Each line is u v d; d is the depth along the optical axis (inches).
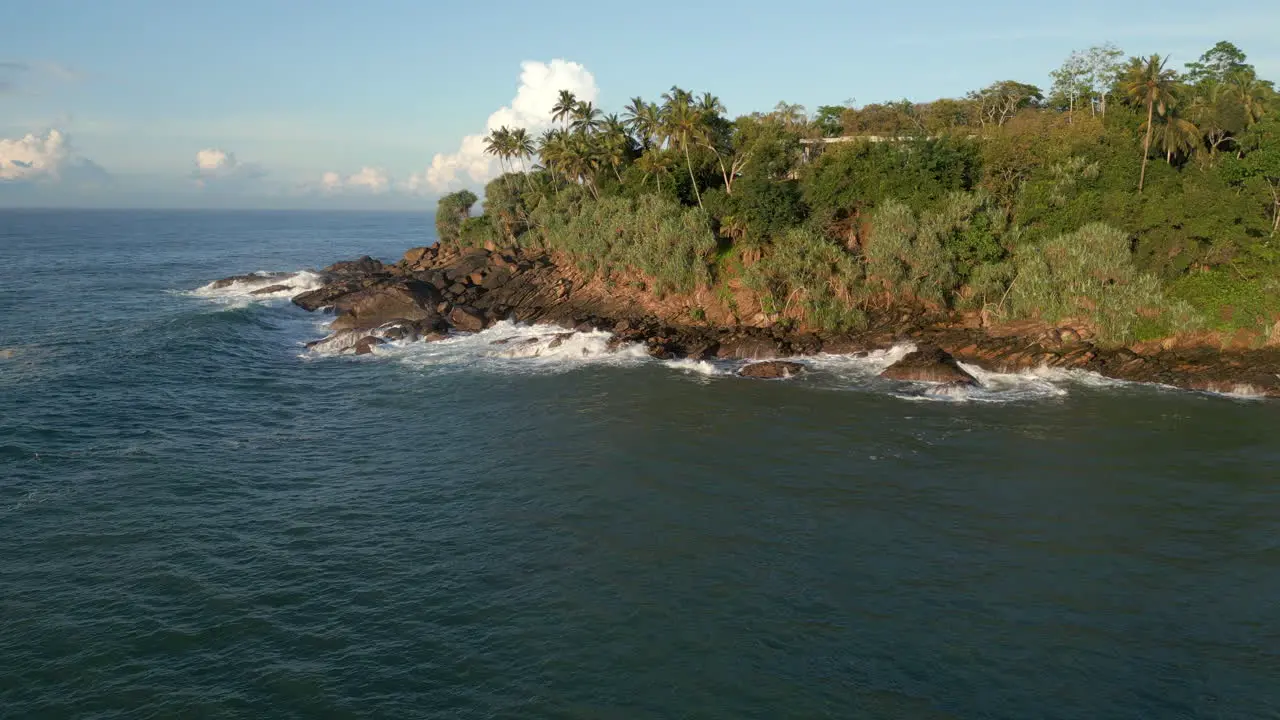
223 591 1054.4
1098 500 1348.4
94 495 1355.8
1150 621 990.4
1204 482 1418.6
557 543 1202.6
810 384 2126.0
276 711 826.8
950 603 1033.5
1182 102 2851.9
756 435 1704.0
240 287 3870.6
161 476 1449.3
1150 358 2169.0
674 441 1665.8
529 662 911.0
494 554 1168.8
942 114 4094.5
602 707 836.0
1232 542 1195.3
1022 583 1082.1
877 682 874.8
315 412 1886.1
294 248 7539.4
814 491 1397.6
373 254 6791.3
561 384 2139.5
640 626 981.8
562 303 3122.5
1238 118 2701.8
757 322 2751.0
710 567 1128.2
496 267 3521.2
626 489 1408.7
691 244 2960.1
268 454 1589.6
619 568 1126.4
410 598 1046.4
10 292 3646.7
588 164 3905.0
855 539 1213.1
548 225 3833.7
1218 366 2074.3
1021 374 2169.0
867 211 2947.8
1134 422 1756.9
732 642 948.0
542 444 1653.5
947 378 2074.3
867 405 1926.7
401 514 1309.1
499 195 4421.8
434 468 1518.2
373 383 2155.5
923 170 2748.5
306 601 1035.3
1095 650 932.0
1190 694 854.5
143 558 1140.5
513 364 2380.7
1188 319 2208.4
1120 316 2249.0
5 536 1194.6
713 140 3604.8
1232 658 916.0
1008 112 4052.7
